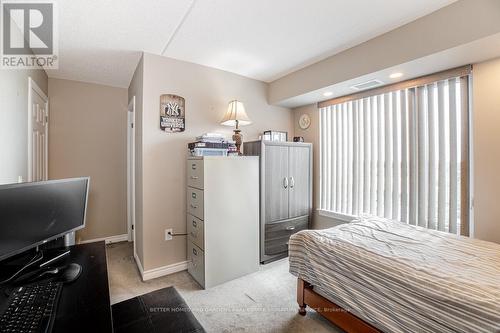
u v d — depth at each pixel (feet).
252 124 10.87
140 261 8.71
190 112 9.10
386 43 6.97
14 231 3.66
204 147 8.06
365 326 4.75
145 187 8.17
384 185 8.55
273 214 9.62
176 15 6.08
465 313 3.50
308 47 7.89
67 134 10.51
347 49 8.02
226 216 7.96
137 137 9.23
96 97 11.14
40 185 4.12
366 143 9.11
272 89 11.18
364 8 5.89
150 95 8.22
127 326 4.10
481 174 6.47
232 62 9.09
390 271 4.50
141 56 8.31
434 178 7.36
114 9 5.76
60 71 9.59
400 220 8.11
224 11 5.96
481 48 5.73
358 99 9.36
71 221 4.92
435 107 7.38
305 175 10.69
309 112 11.43
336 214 10.06
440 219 7.20
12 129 5.94
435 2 5.68
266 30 6.88
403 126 8.04
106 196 11.44
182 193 8.93
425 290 3.94
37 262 4.34
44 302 3.08
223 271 7.91
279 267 9.14
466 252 5.15
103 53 8.08
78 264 4.36
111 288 7.54
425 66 6.80
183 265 8.92
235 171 8.17
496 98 6.24
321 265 5.71
